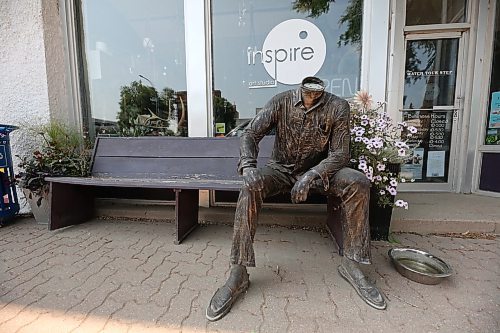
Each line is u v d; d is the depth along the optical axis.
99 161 3.07
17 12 3.09
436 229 2.66
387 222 2.47
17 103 3.24
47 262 2.14
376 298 1.60
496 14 3.45
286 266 2.07
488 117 3.59
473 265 2.07
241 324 1.47
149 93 3.61
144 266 2.09
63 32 3.33
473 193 3.73
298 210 3.00
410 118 3.88
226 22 3.22
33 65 3.16
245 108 3.33
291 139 1.86
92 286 1.82
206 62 3.18
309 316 1.53
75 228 2.87
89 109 3.66
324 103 1.76
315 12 3.12
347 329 1.43
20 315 1.54
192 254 2.29
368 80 2.98
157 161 2.99
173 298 1.70
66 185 2.84
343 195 1.67
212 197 3.20
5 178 2.94
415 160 3.92
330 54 3.15
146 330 1.43
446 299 1.67
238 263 1.68
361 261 1.70
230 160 2.84
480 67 3.55
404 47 3.75
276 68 3.25
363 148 2.35
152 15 3.48
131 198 3.37
